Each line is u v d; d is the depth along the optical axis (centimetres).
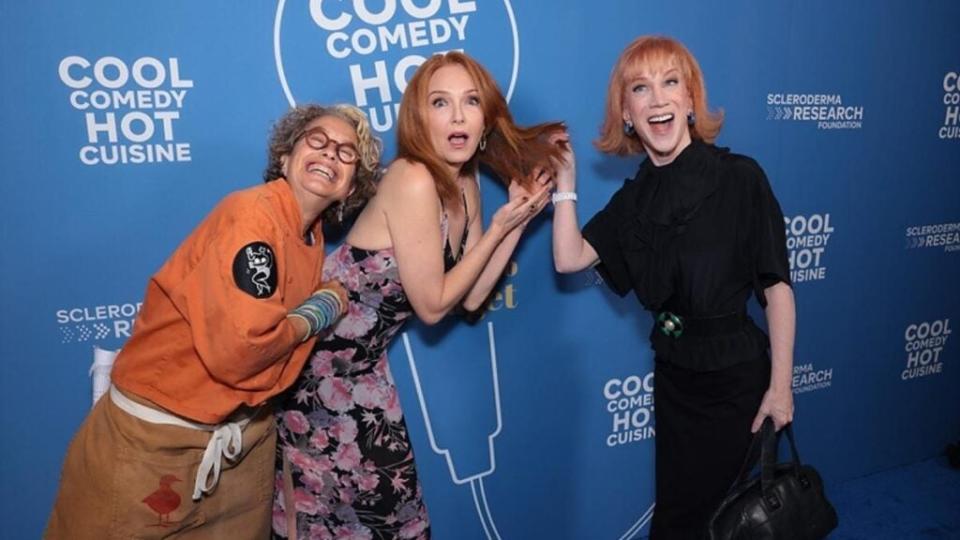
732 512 143
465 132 140
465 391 185
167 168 150
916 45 217
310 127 129
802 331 223
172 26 145
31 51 138
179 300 117
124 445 123
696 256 141
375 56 159
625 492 211
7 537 156
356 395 143
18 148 141
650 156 154
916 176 229
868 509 226
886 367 242
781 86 200
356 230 143
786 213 211
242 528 142
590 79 179
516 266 184
